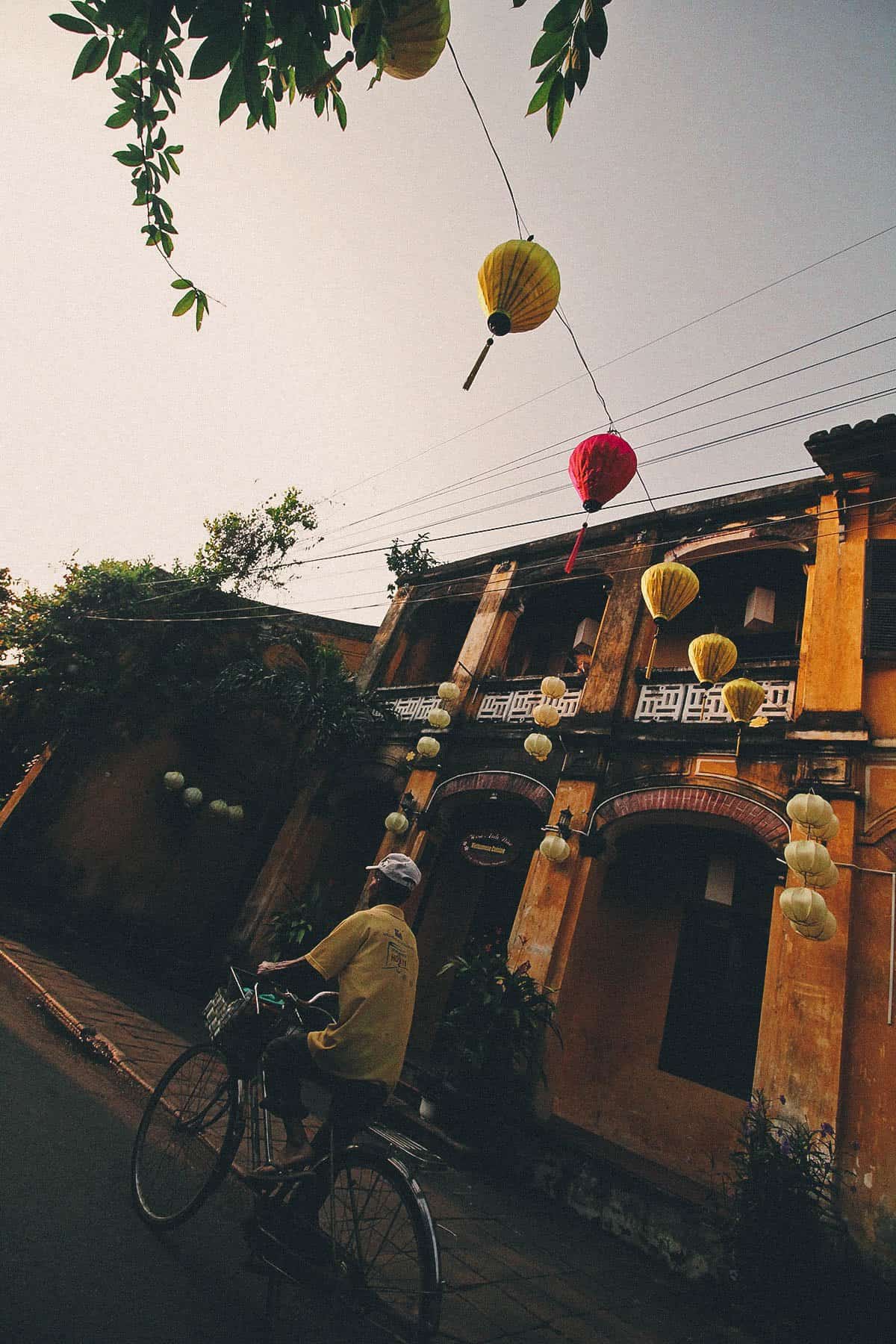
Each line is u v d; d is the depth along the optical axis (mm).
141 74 1941
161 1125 3291
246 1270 2684
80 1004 6574
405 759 11125
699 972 7926
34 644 13484
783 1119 5555
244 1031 2957
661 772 8133
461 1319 3184
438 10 1771
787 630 9609
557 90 1770
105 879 12531
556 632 12617
